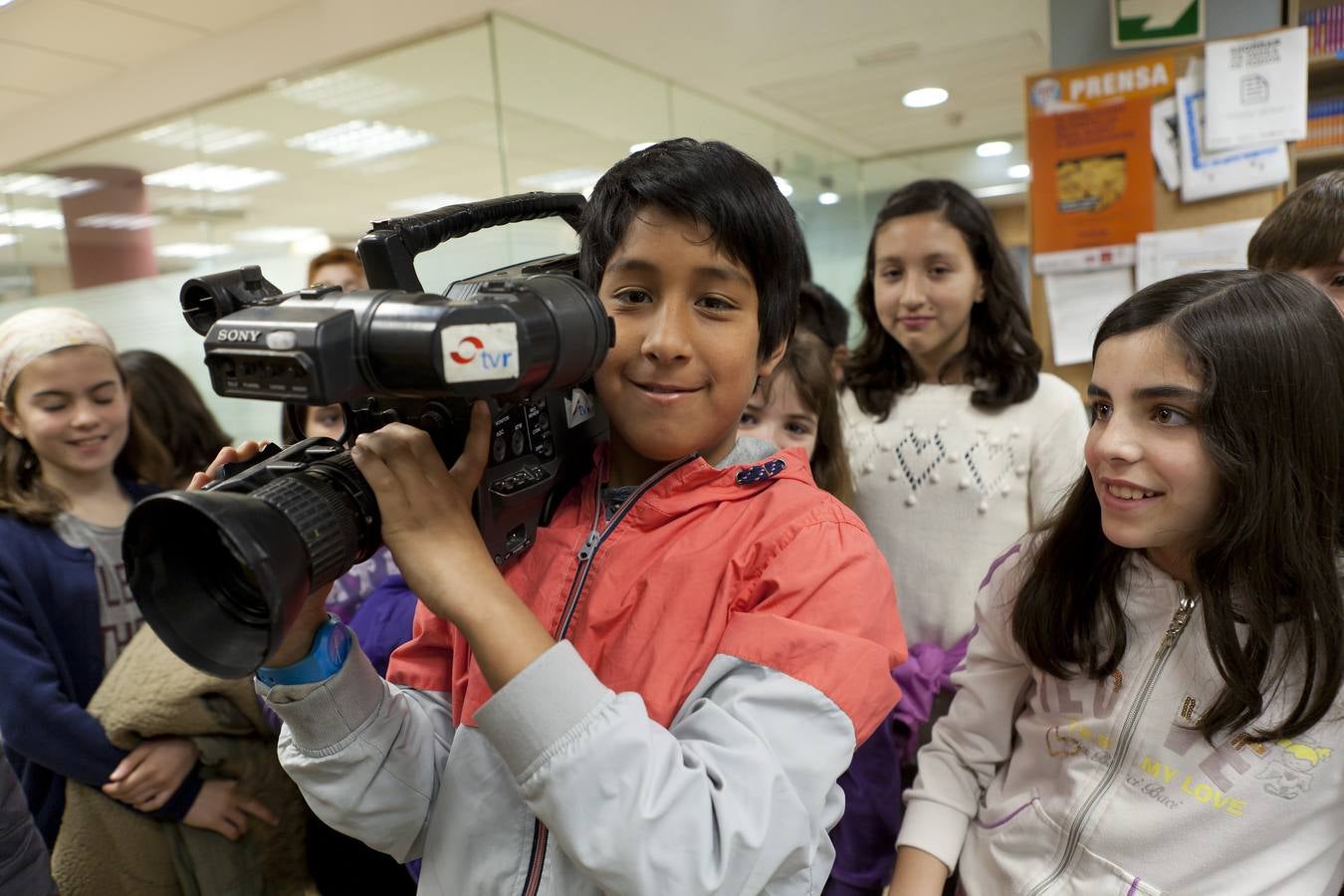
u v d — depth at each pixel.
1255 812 0.64
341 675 0.55
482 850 0.56
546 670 0.46
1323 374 0.64
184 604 0.47
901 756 1.06
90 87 2.97
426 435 0.50
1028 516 1.27
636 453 0.64
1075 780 0.72
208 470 0.58
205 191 3.56
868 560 0.57
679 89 3.41
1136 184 2.03
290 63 2.83
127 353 1.62
